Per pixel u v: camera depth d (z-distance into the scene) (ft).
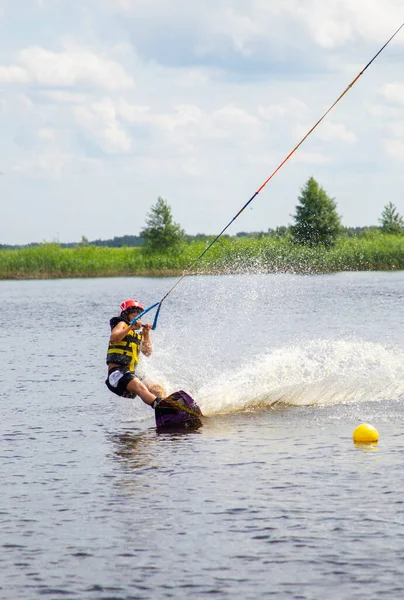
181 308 244.42
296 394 87.15
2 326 205.67
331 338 149.69
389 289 301.22
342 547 46.09
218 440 71.20
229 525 49.93
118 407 89.30
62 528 50.37
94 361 130.21
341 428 74.54
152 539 48.24
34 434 76.07
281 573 43.21
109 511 53.11
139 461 65.00
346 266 499.51
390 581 41.88
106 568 44.52
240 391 87.66
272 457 64.64
